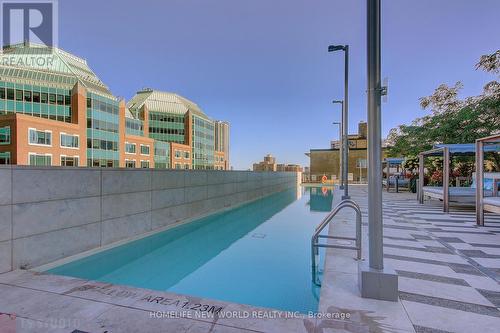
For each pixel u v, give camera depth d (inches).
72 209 190.7
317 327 92.9
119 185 234.2
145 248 255.1
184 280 176.9
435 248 192.9
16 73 1748.3
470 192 385.1
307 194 825.5
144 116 2832.2
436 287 126.7
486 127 504.7
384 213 353.1
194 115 3287.4
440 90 703.1
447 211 357.4
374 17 114.7
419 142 702.5
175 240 281.1
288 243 265.4
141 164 2395.4
